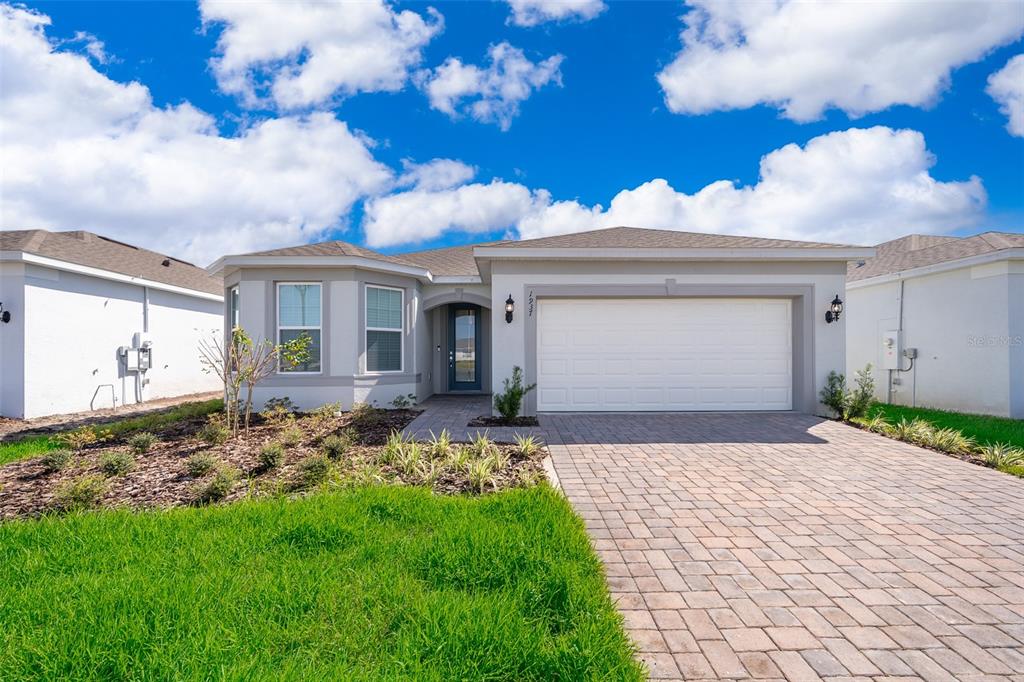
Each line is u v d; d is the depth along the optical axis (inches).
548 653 88.3
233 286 444.1
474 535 133.8
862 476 215.8
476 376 589.0
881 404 477.4
